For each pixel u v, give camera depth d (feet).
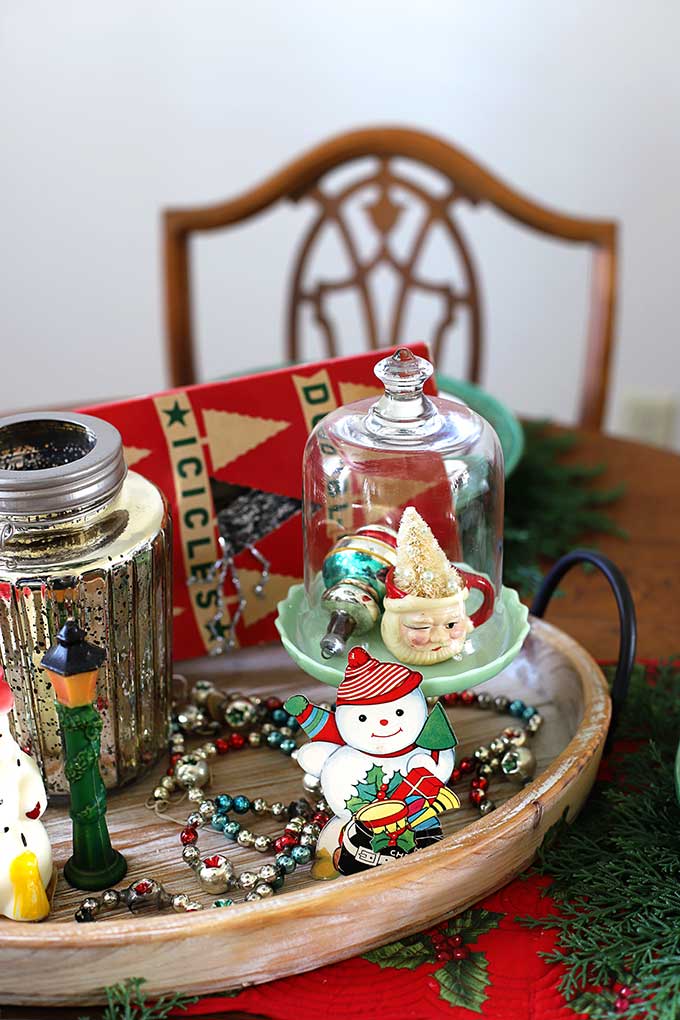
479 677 2.95
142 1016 2.65
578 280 6.27
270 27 5.74
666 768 3.07
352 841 2.82
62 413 3.04
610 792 3.02
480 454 3.17
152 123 5.96
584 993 2.70
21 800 2.78
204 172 6.10
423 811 2.81
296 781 3.15
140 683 3.06
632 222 6.14
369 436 3.10
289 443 3.38
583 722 3.09
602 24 5.66
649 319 6.39
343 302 6.41
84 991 2.68
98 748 2.80
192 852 2.91
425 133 4.86
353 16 5.70
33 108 5.89
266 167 6.09
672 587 3.75
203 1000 2.71
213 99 5.91
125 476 3.00
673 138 5.90
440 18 5.69
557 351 6.49
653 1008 2.66
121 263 6.30
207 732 3.27
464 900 2.83
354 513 3.17
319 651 3.03
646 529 3.99
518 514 4.03
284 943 2.70
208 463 3.34
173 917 2.66
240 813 3.04
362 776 2.82
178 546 3.37
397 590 2.92
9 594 2.88
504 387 6.64
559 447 4.37
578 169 6.03
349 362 3.39
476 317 5.17
